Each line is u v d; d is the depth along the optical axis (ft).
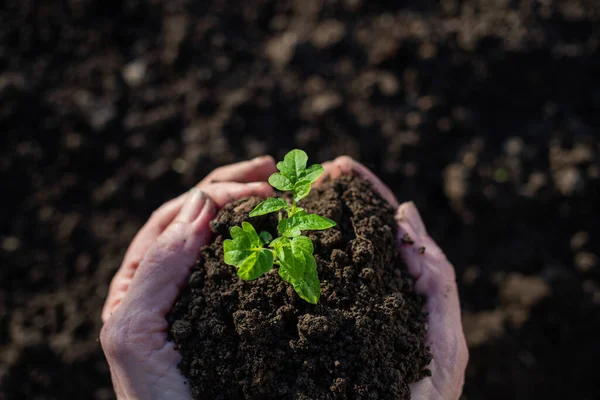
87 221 2.21
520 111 2.31
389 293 1.47
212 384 1.42
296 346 1.40
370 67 2.34
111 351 1.41
